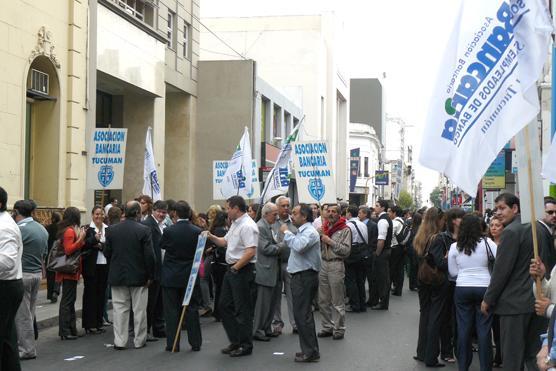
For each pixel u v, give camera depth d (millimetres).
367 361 9336
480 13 5863
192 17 30297
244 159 15383
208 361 9281
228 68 31203
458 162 5891
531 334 6414
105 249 10156
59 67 17359
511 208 6645
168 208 11750
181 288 9969
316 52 51500
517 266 6441
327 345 10539
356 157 68688
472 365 9328
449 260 8125
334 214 11156
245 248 9594
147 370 8688
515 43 5605
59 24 17344
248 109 31109
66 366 8891
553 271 5508
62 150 17609
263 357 9586
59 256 10641
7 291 7191
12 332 7336
